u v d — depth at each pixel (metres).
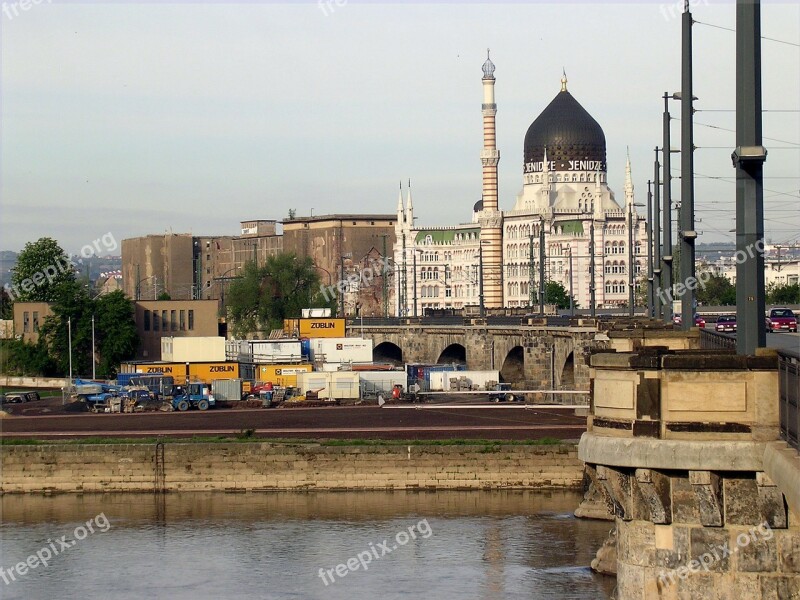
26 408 199.50
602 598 84.38
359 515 119.88
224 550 105.31
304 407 199.38
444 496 130.38
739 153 36.19
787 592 36.88
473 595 86.75
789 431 35.44
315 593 89.69
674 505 37.78
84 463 138.38
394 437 147.25
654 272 136.38
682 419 37.19
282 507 125.88
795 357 34.38
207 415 185.25
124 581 95.12
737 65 36.59
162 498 133.38
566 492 131.62
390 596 87.62
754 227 36.56
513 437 145.00
